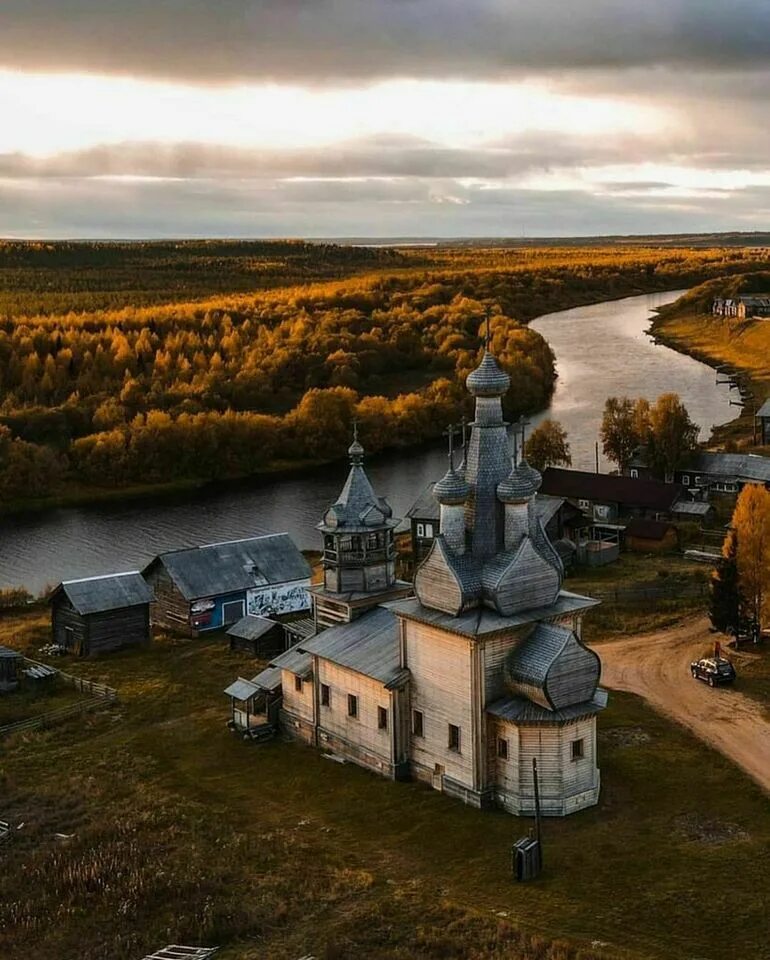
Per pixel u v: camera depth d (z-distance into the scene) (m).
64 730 54.38
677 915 34.28
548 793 41.59
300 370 168.00
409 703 45.56
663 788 43.94
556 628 41.84
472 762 42.59
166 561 70.81
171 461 126.75
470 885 36.62
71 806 44.53
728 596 61.56
